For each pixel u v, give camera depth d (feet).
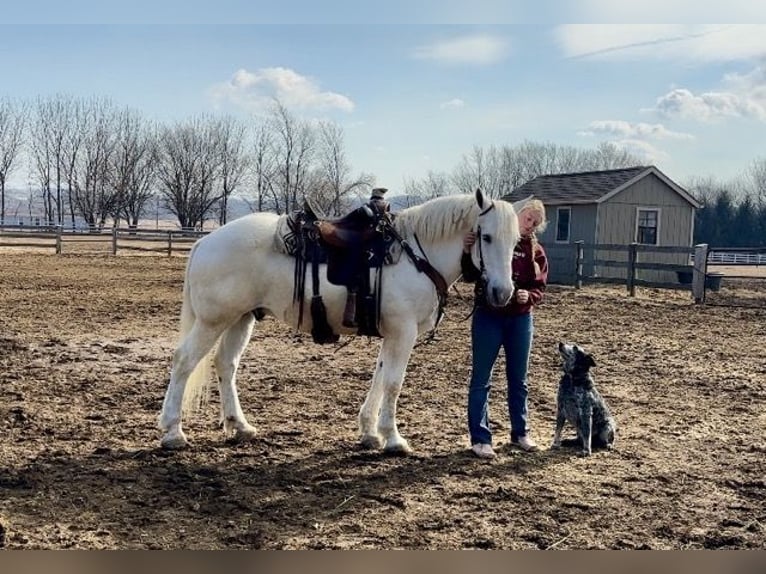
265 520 13.76
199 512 14.08
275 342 33.65
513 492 15.47
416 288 17.12
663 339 37.24
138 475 15.99
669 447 19.17
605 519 14.23
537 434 20.34
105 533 12.96
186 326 18.07
